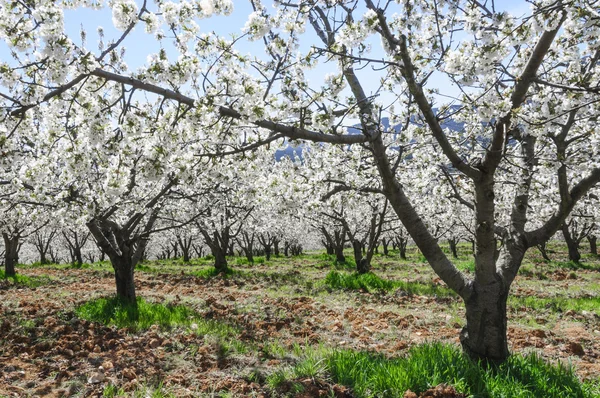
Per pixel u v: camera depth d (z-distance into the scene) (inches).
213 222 666.8
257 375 202.8
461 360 192.7
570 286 556.7
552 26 159.0
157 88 175.0
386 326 312.2
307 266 906.1
